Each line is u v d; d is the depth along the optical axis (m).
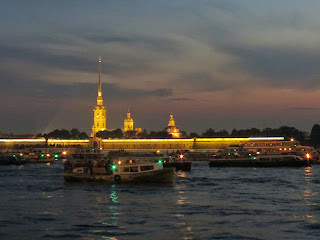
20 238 51.44
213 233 54.00
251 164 173.62
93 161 135.12
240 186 98.12
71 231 54.50
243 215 63.94
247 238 52.03
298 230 55.47
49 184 100.50
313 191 89.38
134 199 77.88
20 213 65.06
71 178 102.62
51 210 67.38
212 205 72.00
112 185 97.31
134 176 98.62
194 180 112.31
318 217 62.62
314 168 163.12
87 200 76.75
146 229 55.72
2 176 125.12
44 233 53.53
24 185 99.12
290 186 98.19
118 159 100.50
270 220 60.72
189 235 53.09
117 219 61.00
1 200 76.94
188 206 71.00
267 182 107.00
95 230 55.03
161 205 71.94
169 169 98.00
